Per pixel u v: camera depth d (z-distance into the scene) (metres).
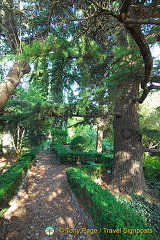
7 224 2.65
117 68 1.83
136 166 4.17
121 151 4.32
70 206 3.29
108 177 5.24
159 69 2.15
